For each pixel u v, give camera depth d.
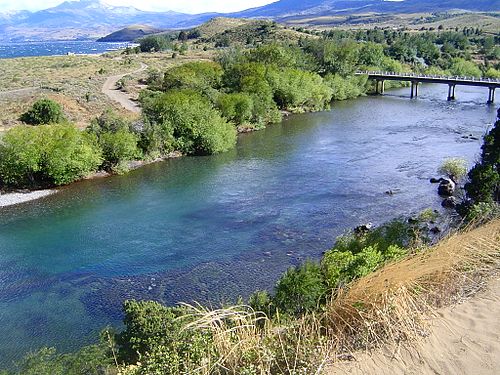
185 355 7.91
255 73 78.25
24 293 25.44
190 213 36.12
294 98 78.75
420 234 23.22
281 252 28.75
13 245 31.69
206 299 23.84
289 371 7.14
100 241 31.70
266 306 16.16
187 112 55.44
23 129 45.19
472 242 10.73
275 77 78.56
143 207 37.94
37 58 129.00
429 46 133.88
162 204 38.44
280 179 43.75
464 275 9.38
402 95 98.19
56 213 37.56
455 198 36.06
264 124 69.19
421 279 9.12
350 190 39.84
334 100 93.06
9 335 21.59
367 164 47.50
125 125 52.53
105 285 25.86
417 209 34.81
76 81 84.69
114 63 117.50
